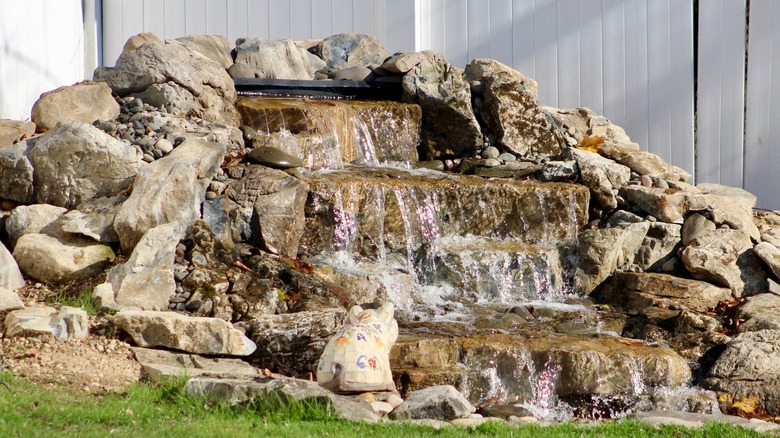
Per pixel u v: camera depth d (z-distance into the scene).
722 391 7.84
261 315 7.86
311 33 14.76
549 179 11.59
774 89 13.59
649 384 7.90
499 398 7.68
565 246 10.70
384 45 14.66
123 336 7.27
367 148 11.98
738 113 13.79
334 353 6.50
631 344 8.41
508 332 8.56
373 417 6.02
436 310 9.33
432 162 12.59
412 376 7.39
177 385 6.33
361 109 12.00
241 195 9.38
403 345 7.66
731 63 13.80
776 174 13.59
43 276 8.30
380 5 14.66
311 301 8.24
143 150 9.52
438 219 10.46
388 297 9.24
